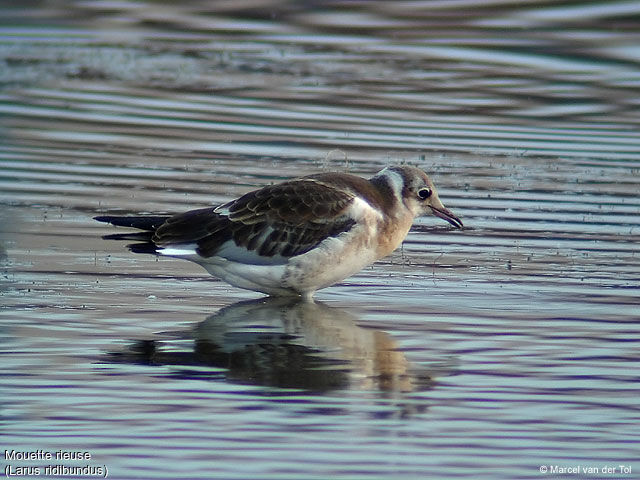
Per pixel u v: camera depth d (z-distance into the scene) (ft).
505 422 37.09
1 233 55.21
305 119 72.18
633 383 40.24
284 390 39.24
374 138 69.31
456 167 65.36
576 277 51.47
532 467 34.12
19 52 82.69
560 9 90.27
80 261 52.65
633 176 64.80
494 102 75.41
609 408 38.22
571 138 70.18
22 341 43.16
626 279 51.24
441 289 50.16
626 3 90.58
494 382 40.16
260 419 36.96
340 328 45.37
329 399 38.58
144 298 48.60
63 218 57.31
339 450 34.94
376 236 48.98
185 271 52.70
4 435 35.65
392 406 38.06
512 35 85.87
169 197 59.52
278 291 49.11
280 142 68.28
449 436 36.04
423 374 40.78
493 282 50.98
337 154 66.33
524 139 69.87
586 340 44.24
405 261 53.67
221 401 38.24
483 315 47.03
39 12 91.25
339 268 48.52
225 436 35.76
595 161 67.00
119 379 39.93
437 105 74.95
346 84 78.23
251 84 78.18
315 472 33.60
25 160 64.75
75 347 42.70
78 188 60.95
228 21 90.63
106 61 81.76
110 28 88.79
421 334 44.80
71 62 81.30
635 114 73.72
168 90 76.79
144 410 37.52
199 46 85.15
